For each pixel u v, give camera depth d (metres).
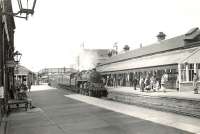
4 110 14.00
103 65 61.78
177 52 31.47
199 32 30.69
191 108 15.53
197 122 11.80
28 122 12.36
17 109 17.62
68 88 45.28
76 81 37.69
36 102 22.56
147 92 25.72
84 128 10.54
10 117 14.09
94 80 31.27
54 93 35.47
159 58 34.34
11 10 21.06
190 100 15.75
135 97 22.66
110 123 11.55
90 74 31.61
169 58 30.91
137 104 22.22
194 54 26.55
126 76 43.47
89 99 24.80
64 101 22.86
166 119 12.59
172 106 17.48
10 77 25.50
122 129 10.13
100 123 11.60
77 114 14.66
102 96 30.50
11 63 19.12
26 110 16.75
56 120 12.77
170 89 29.83
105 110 16.19
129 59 47.25
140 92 25.80
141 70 36.94
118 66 48.06
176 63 27.58
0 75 12.44
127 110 16.14
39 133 9.84
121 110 16.14
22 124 11.85
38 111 16.39
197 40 30.59
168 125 10.97
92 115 14.15
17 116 14.44
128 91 27.89
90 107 17.94
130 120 12.30
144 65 35.78
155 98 19.61
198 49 26.66
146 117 13.26
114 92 27.78
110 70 49.31
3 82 13.95
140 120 12.28
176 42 34.50
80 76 36.50
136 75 39.72
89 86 30.88
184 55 28.27
